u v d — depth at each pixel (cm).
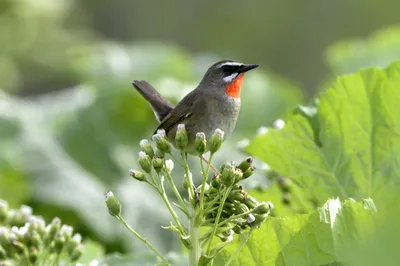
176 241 1356
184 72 1789
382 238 553
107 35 3612
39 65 2588
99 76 1709
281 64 3419
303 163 873
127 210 1370
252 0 3494
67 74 2625
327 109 862
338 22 3341
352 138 855
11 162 1469
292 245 665
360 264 557
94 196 1409
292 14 3422
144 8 3697
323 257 657
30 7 2500
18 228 811
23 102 1675
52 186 1423
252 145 888
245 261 678
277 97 1720
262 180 1082
